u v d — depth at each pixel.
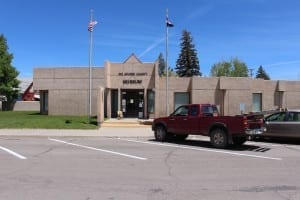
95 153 16.12
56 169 12.29
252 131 17.80
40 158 14.62
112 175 11.37
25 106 61.00
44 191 9.36
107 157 14.99
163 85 36.31
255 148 18.36
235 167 12.88
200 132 19.30
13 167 12.61
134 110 36.16
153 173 11.74
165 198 8.76
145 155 15.66
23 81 81.00
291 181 10.62
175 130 20.52
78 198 8.73
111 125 30.19
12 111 55.28
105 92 34.75
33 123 29.20
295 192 9.34
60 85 40.16
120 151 16.86
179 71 88.31
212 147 18.70
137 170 12.23
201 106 19.88
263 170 12.33
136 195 9.02
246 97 37.16
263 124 18.64
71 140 21.95
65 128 27.70
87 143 20.22
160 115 36.19
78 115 39.75
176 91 36.75
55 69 40.28
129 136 23.89
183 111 20.38
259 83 38.72
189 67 87.75
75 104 39.97
